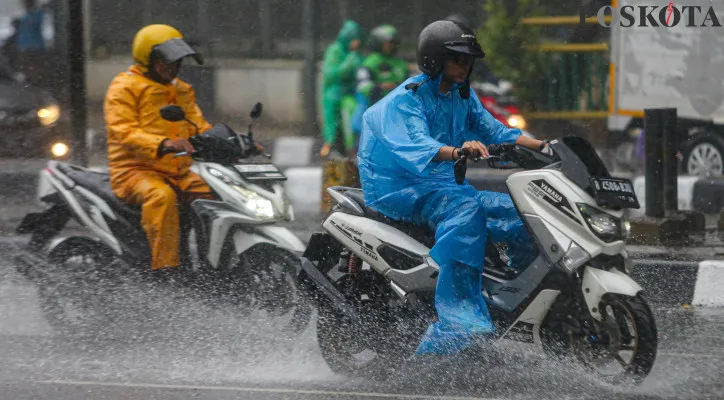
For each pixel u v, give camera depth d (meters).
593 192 13.35
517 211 13.95
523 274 13.91
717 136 32.31
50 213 18.77
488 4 41.75
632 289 13.23
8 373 14.95
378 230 14.87
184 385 14.32
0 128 35.22
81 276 18.03
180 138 18.19
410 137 14.35
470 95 15.47
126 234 18.03
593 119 40.41
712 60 31.94
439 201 14.51
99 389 14.16
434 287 14.47
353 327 14.91
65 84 36.50
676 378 14.32
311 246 15.81
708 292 20.78
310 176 30.66
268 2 43.97
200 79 43.50
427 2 44.03
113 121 18.09
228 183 17.59
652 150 24.41
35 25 37.53
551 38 41.16
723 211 26.17
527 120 40.62
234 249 17.62
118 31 44.53
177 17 44.50
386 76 33.47
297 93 43.78
